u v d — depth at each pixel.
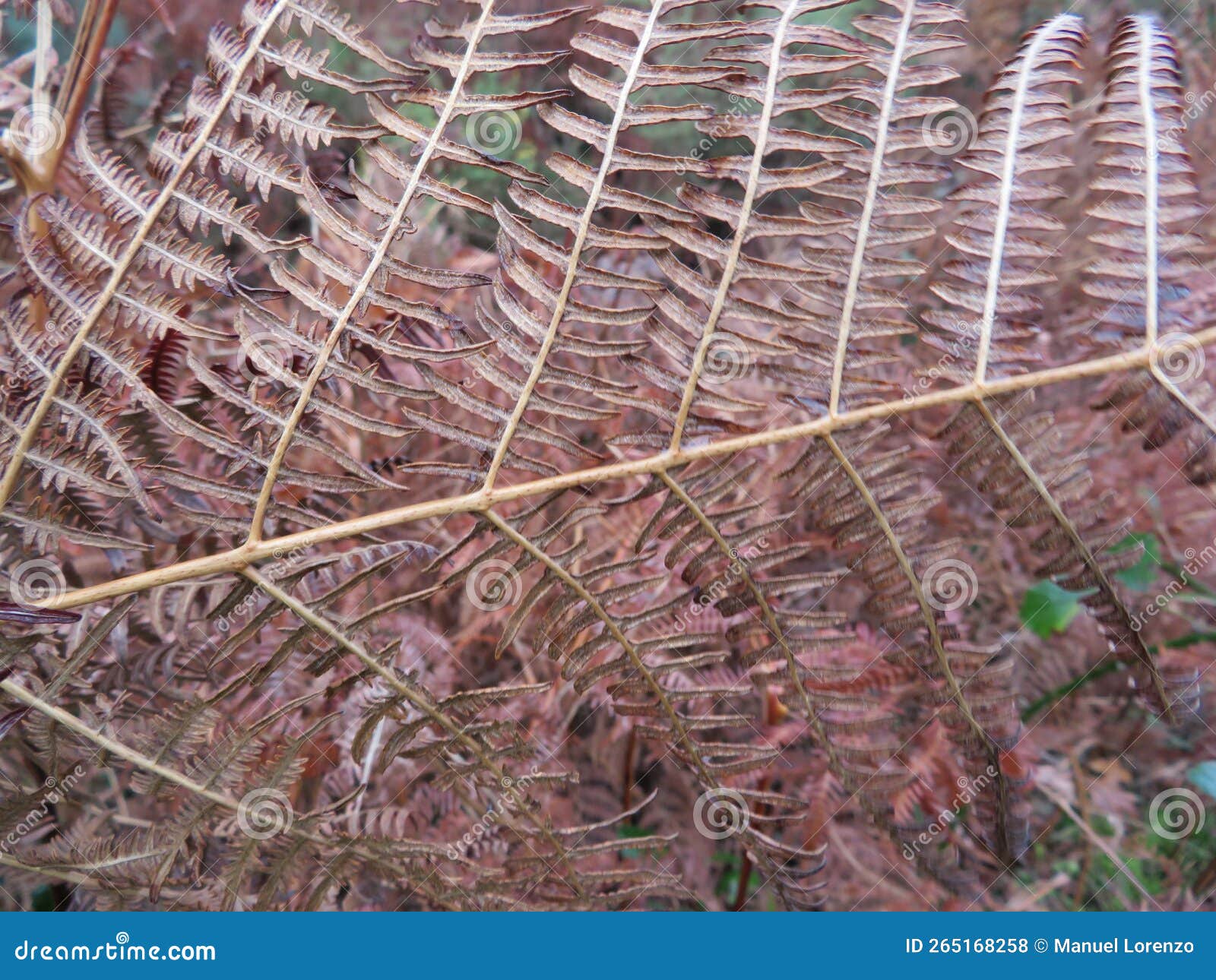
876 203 0.38
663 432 0.38
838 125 0.38
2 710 0.37
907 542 0.38
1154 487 0.51
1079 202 0.52
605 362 0.53
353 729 0.46
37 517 0.37
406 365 0.52
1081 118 0.54
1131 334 0.37
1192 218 0.37
